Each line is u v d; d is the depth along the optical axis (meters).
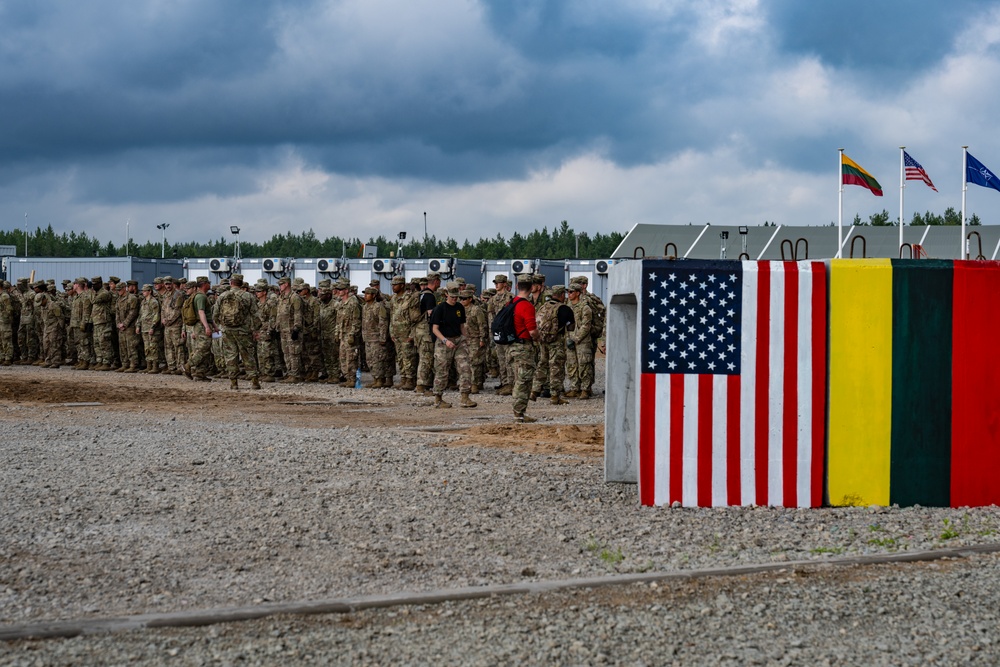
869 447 8.89
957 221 59.06
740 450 8.84
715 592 6.16
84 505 8.61
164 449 11.66
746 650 5.19
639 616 5.70
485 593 6.08
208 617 5.59
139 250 125.50
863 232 42.12
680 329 8.79
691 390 8.81
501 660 5.04
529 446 12.09
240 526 7.93
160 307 26.12
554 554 7.19
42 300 28.80
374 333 22.58
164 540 7.48
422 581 6.46
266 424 14.44
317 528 7.88
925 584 6.31
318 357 24.41
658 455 8.82
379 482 9.70
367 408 17.62
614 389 9.77
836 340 8.89
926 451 8.92
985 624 5.58
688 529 7.96
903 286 8.90
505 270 41.06
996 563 6.84
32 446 11.91
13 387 20.05
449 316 17.72
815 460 8.86
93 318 27.42
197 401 18.38
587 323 20.19
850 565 6.79
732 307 8.81
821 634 5.43
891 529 7.98
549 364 19.27
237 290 21.36
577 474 10.23
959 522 8.27
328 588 6.29
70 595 6.09
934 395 8.91
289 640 5.29
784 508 8.80
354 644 5.24
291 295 23.84
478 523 8.09
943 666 4.99
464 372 17.88
